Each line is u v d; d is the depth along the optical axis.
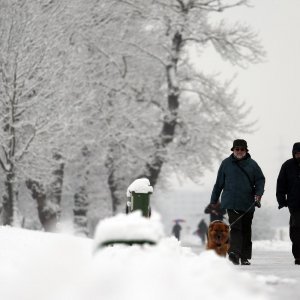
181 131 112.50
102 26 108.19
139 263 12.06
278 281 19.83
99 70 107.75
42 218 97.62
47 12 92.62
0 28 85.81
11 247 24.77
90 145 103.88
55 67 87.06
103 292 11.35
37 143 84.06
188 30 111.56
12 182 84.25
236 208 32.00
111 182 112.00
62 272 12.75
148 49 112.81
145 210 28.67
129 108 107.19
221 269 12.67
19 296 12.35
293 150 32.44
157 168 109.62
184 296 11.01
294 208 32.28
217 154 112.94
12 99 83.50
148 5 111.12
